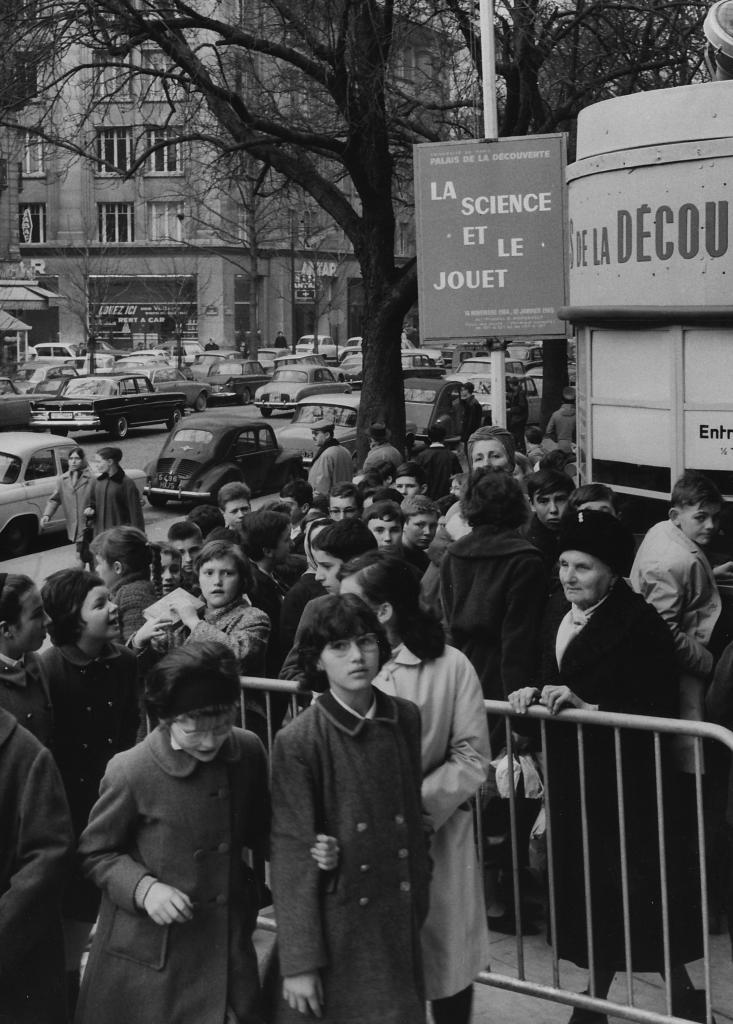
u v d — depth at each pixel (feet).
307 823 13.28
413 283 72.08
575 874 17.06
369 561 15.19
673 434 25.71
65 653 16.84
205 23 67.56
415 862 13.65
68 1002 16.75
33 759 13.88
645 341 26.32
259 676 20.29
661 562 18.81
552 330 44.86
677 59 68.08
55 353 209.87
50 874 13.57
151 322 244.01
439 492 53.47
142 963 13.60
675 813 16.81
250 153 74.43
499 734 19.10
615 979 18.79
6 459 71.92
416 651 14.89
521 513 19.94
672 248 25.48
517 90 67.67
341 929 13.24
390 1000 13.24
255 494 90.17
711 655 18.39
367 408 73.51
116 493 51.67
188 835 13.60
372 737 13.51
